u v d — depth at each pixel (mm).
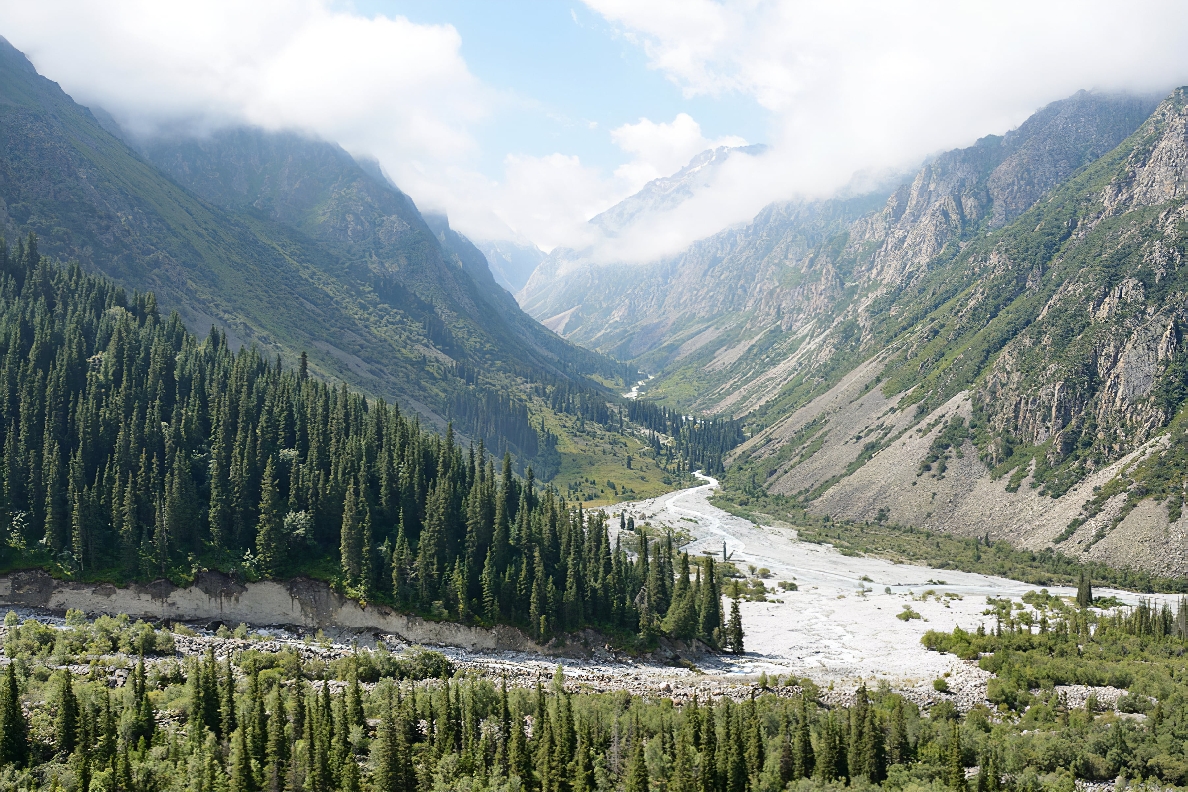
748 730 99750
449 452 189250
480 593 157000
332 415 188000
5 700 88375
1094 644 164250
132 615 150375
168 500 156000
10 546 151375
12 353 179000
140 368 189875
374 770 89688
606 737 100750
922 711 125500
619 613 161250
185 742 91250
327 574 157500
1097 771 105438
